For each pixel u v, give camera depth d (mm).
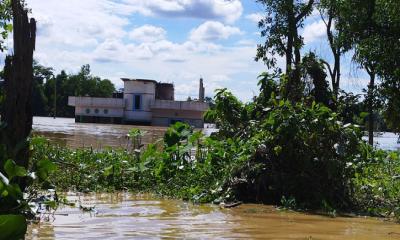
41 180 7336
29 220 7027
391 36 18812
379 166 13258
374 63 19406
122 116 66875
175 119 66750
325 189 9820
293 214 8734
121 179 11492
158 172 11898
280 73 13562
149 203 9266
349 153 10211
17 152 7246
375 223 8195
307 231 7172
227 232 6793
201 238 6336
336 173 9914
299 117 10180
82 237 6152
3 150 6883
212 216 8070
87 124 56750
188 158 13250
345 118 14844
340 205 9695
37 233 6297
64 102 104250
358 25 19609
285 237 6656
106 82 115500
